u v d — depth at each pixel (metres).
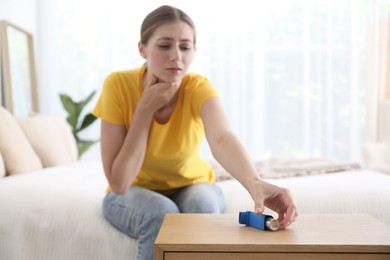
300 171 2.61
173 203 1.63
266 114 4.62
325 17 4.53
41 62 4.50
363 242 1.14
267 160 3.05
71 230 1.74
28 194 1.89
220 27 4.55
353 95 4.50
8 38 3.81
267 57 4.61
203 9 4.55
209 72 4.58
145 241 1.54
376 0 4.39
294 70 4.59
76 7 4.55
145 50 1.64
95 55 4.56
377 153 3.66
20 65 4.05
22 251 1.74
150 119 1.63
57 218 1.77
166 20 1.56
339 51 4.55
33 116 3.40
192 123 1.72
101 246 1.71
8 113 2.79
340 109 4.57
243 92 4.58
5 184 2.06
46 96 4.52
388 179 2.16
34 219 1.77
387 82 4.45
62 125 3.52
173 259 1.14
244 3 4.55
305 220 1.37
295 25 4.57
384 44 4.42
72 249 1.72
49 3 4.50
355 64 4.50
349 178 2.19
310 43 4.56
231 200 1.89
